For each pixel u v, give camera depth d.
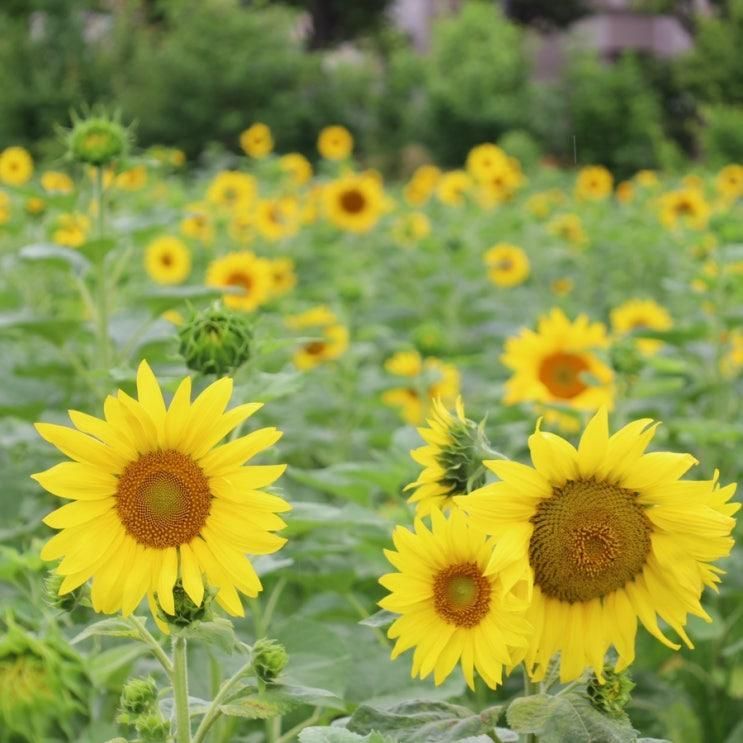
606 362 5.13
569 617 2.21
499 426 5.68
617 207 17.92
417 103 31.78
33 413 5.09
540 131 30.48
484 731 2.27
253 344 3.12
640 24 45.50
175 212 5.14
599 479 2.18
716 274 6.64
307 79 30.66
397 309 9.02
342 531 4.20
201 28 30.03
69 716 3.31
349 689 3.08
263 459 3.58
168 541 2.16
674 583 2.20
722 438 5.42
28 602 3.72
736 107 32.59
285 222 11.23
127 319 5.39
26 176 11.04
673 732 4.14
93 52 29.23
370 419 6.53
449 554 2.22
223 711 2.29
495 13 33.16
